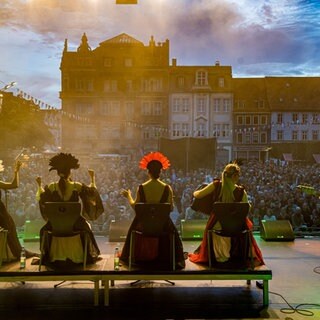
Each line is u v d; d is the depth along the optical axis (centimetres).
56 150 4219
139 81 5469
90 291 600
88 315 517
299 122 5588
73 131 5416
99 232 1052
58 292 596
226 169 593
